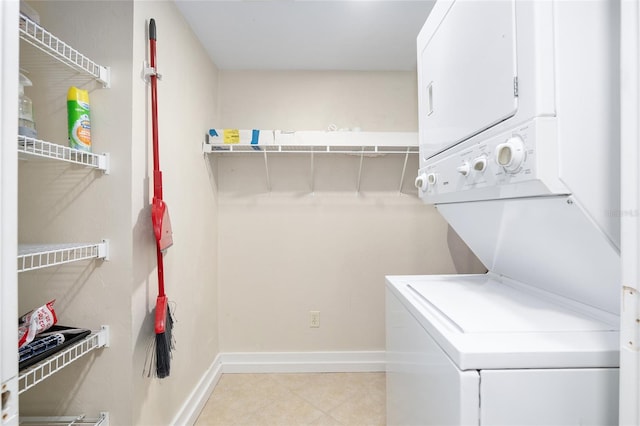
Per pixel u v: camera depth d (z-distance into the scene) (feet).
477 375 2.29
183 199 6.38
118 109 4.36
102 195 4.36
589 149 2.34
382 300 8.96
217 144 7.67
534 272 3.83
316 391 7.75
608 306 2.94
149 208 4.83
